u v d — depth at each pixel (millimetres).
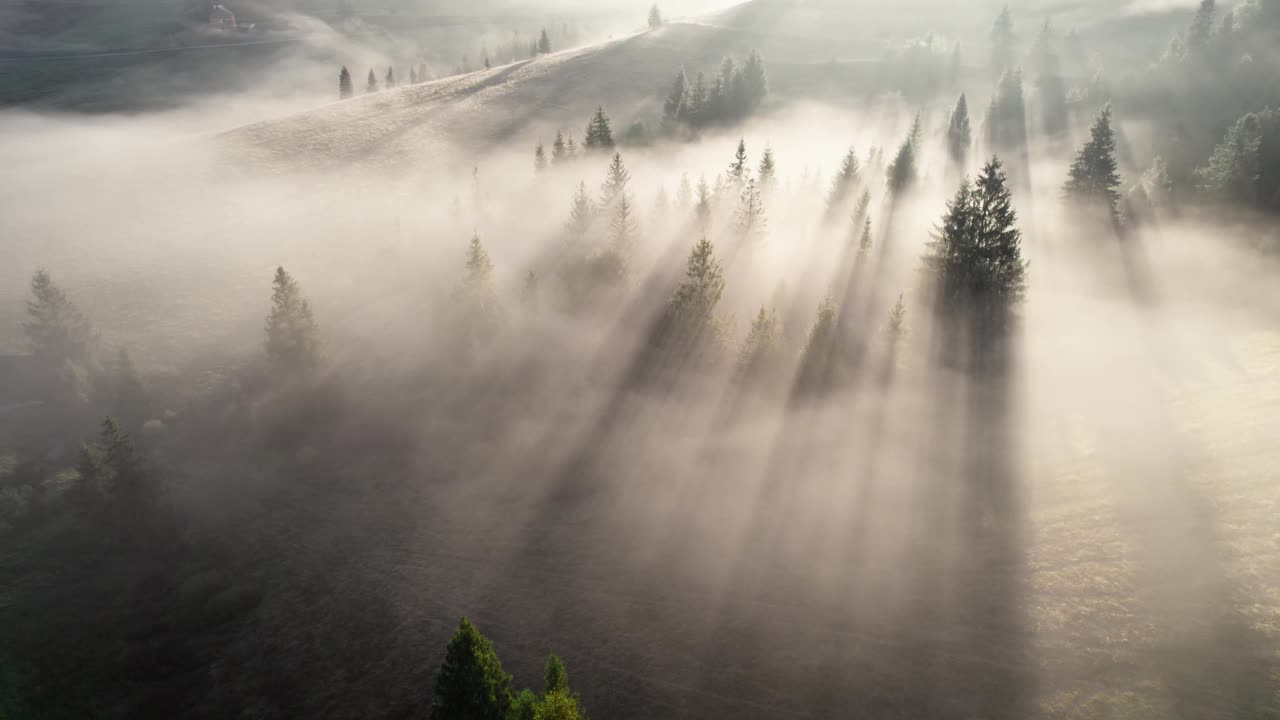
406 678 33031
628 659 31297
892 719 25578
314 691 33031
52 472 47281
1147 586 26359
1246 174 61906
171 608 37875
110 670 34250
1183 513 28688
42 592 38438
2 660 34312
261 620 37156
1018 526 31688
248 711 32344
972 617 28312
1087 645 25281
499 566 38781
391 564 40031
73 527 42500
